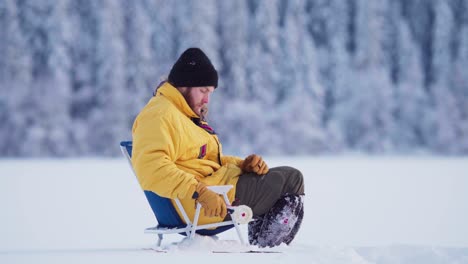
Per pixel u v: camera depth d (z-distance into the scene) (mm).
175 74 8047
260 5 117750
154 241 11180
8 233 12820
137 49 107625
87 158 101875
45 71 105562
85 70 109000
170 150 7598
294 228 8203
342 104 117250
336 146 109375
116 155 102938
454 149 112062
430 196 24281
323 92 118375
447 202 21500
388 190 27578
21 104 101562
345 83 119500
